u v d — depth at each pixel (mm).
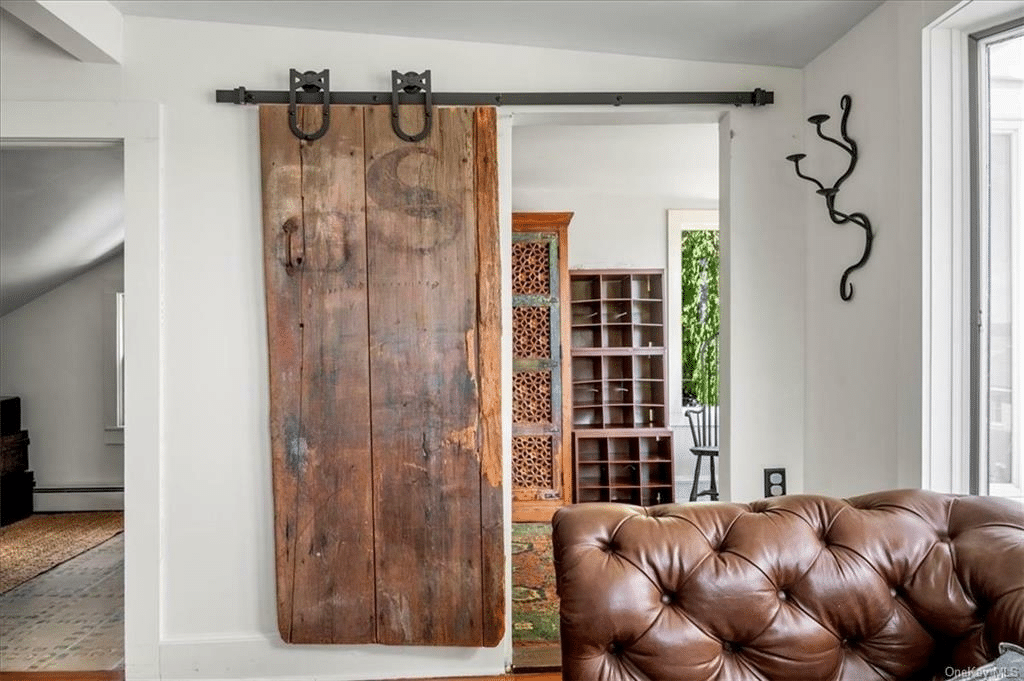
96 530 4953
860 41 2324
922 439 1997
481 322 2574
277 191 2541
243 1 2418
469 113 2572
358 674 2617
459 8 2381
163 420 2613
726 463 2742
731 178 2688
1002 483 1994
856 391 2350
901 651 1392
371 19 2506
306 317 2551
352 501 2555
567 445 4871
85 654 2889
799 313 2705
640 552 1432
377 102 2600
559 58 2674
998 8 1854
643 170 4777
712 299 5762
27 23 2246
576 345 5488
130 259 2592
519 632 3043
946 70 1996
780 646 1378
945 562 1420
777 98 2707
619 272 5289
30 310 5523
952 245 1995
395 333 2564
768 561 1424
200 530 2613
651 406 5215
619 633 1373
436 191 2568
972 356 1991
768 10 2268
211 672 2592
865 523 1475
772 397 2699
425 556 2562
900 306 2096
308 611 2543
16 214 3898
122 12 2555
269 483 2627
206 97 2613
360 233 2559
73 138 2604
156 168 2594
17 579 3891
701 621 1392
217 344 2621
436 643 2564
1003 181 1966
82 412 5562
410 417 2566
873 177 2250
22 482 5301
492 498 2572
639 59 2680
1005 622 1298
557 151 4305
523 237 4902
